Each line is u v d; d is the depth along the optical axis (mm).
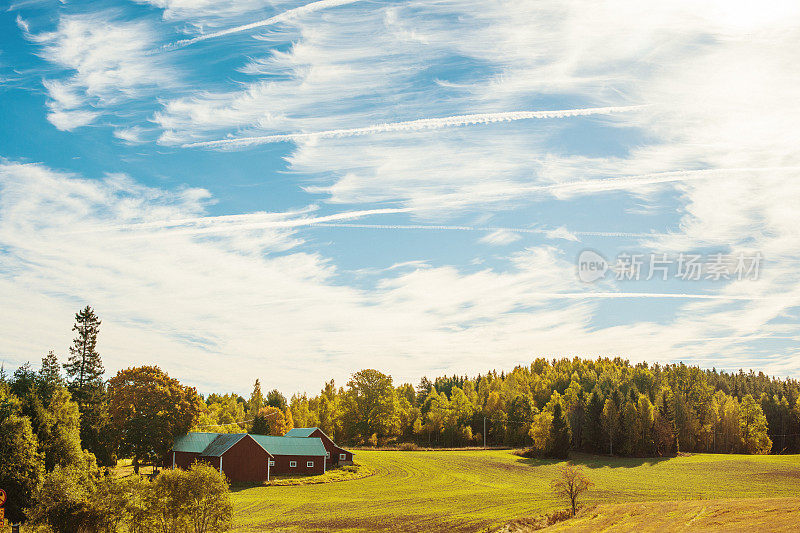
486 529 53594
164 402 86312
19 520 42969
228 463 83438
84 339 96188
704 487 82312
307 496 73812
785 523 41781
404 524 56188
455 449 139375
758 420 153625
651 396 158875
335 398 179125
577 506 63688
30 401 51750
